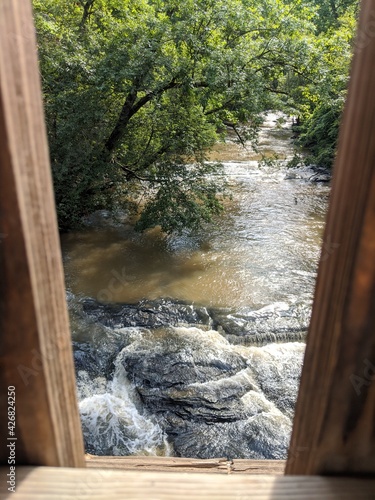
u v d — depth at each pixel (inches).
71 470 24.5
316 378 23.1
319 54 358.6
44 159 20.2
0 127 17.5
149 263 347.9
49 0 399.2
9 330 21.0
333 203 20.6
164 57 326.0
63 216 375.2
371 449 23.9
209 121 392.8
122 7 428.8
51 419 23.4
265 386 226.7
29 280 20.0
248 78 350.6
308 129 616.7
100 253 361.7
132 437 200.8
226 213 442.3
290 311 286.8
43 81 339.0
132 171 391.2
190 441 197.8
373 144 18.4
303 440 25.0
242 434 200.1
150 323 273.6
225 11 340.8
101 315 281.1
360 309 20.8
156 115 352.8
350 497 23.9
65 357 23.9
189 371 233.9
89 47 366.3
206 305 294.4
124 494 23.8
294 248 369.4
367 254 19.7
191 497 24.0
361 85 18.4
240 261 349.4
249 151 652.1
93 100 337.1
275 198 479.5
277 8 359.9
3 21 17.2
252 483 24.5
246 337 262.7
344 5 784.3
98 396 222.2
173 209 364.2
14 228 19.1
